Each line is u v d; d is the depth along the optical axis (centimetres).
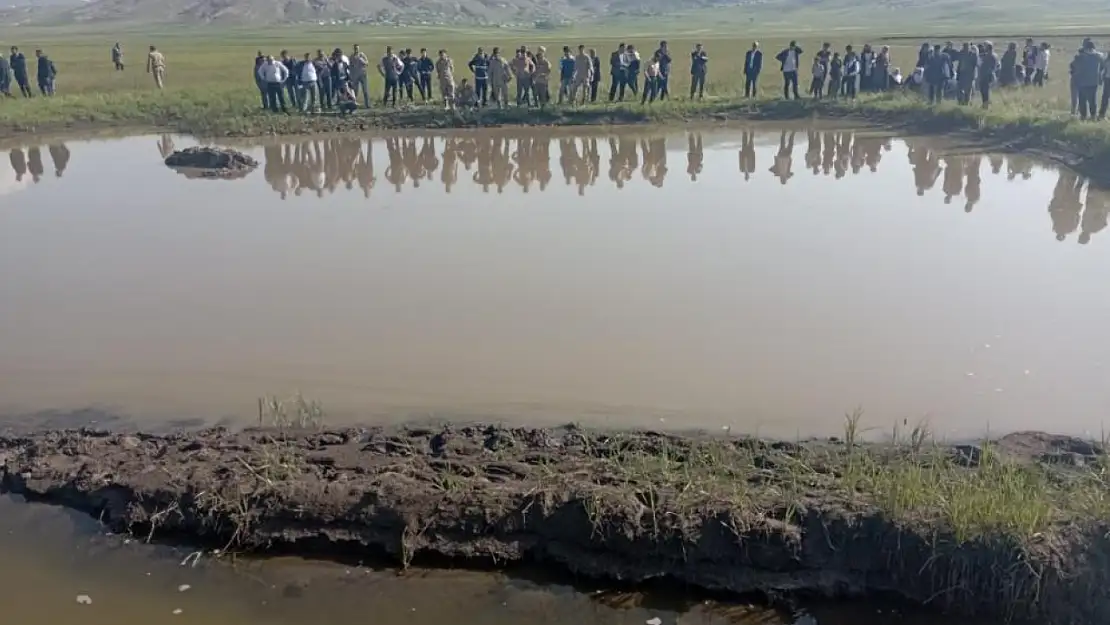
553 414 808
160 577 637
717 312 1020
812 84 2481
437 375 885
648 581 632
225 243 1338
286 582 633
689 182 1686
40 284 1168
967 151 1922
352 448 749
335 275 1182
